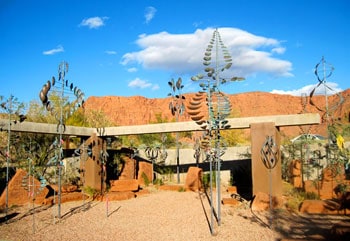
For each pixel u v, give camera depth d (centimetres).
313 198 1223
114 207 1264
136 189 1636
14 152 1677
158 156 2220
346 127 1288
